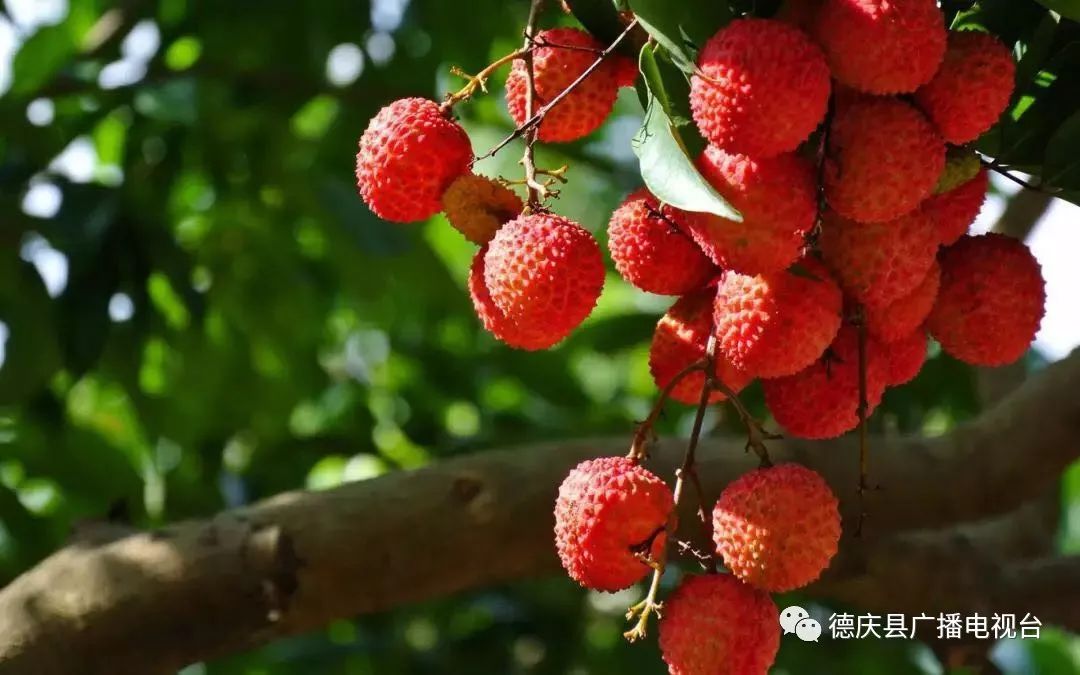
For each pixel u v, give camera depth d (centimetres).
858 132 53
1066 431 82
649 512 56
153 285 122
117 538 80
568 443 81
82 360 104
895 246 55
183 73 115
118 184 110
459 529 78
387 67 122
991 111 54
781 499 55
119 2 119
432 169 58
